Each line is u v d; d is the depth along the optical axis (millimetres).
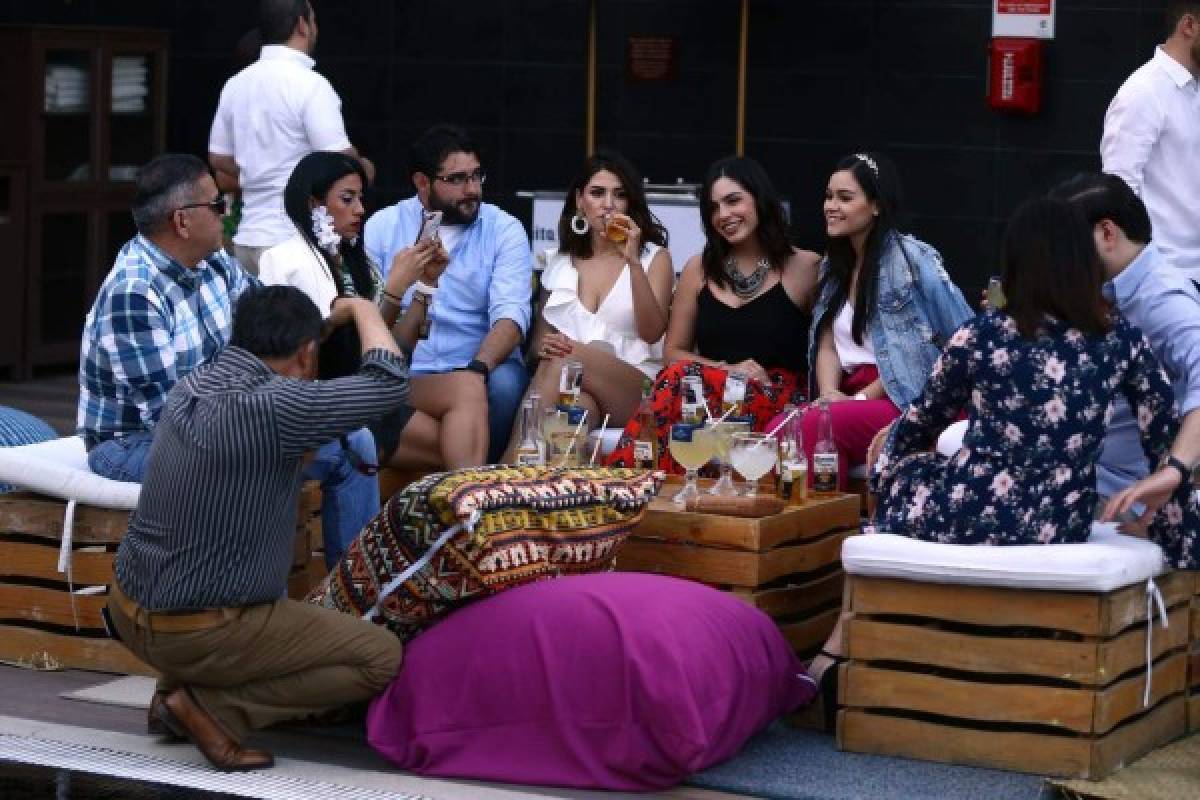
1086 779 6895
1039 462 7027
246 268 11461
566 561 7223
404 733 7004
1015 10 13555
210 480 6613
